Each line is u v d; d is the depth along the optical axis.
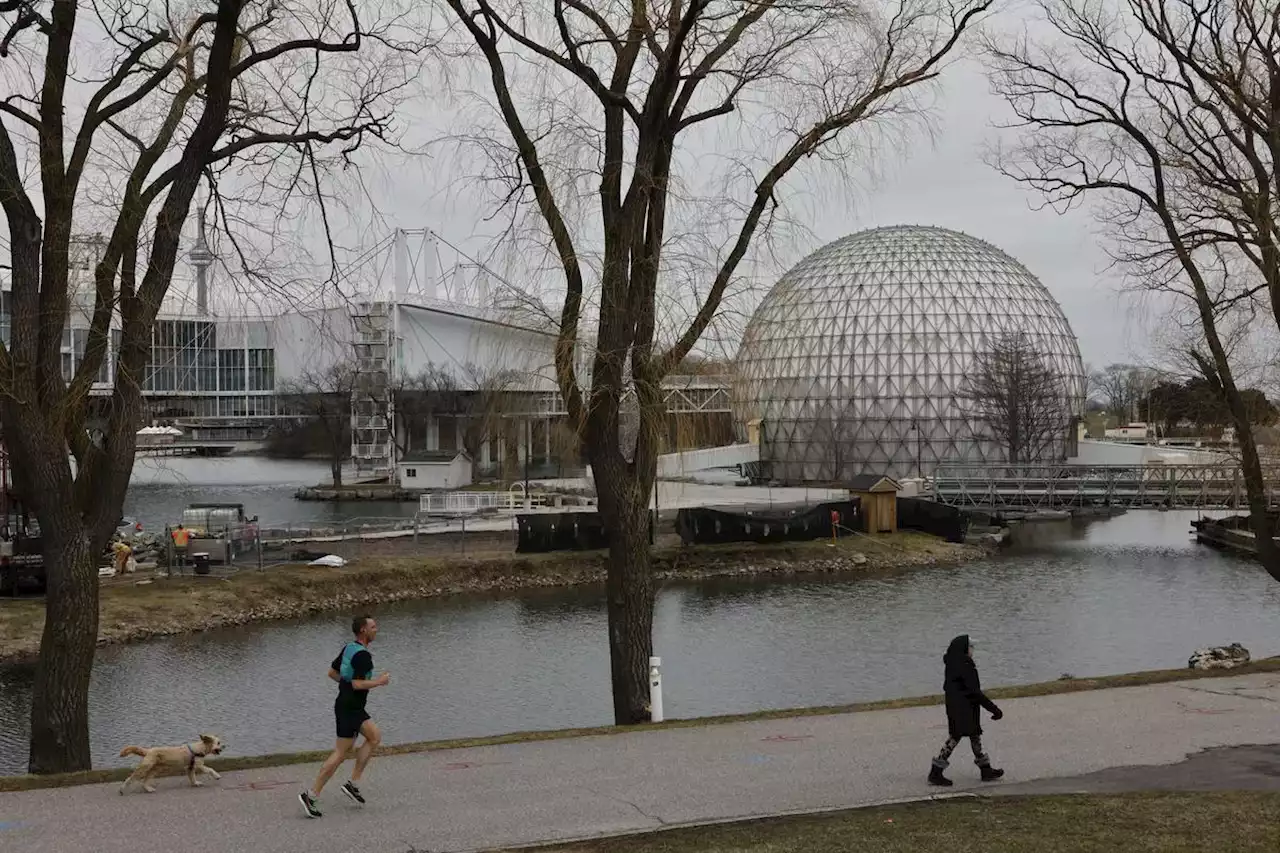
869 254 118.81
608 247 21.95
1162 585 58.00
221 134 20.97
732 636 44.81
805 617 49.06
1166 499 76.88
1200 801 14.62
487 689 35.62
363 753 15.08
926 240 120.50
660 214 22.23
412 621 48.03
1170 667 38.78
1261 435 81.38
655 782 16.39
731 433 117.81
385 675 15.13
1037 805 14.59
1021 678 37.31
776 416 115.56
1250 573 62.03
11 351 19.05
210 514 57.94
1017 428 101.94
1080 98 29.56
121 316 20.59
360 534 63.91
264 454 159.62
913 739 19.36
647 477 22.70
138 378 20.22
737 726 20.89
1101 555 70.31
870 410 112.69
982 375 108.12
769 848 12.86
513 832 13.87
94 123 19.89
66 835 13.77
